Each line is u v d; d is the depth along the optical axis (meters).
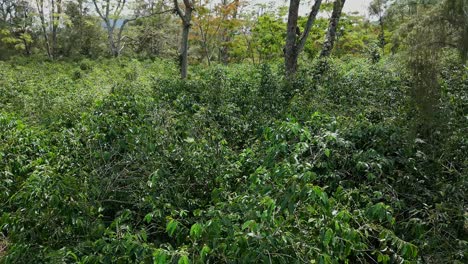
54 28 29.05
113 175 3.72
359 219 2.93
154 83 9.05
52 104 8.53
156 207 3.46
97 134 4.11
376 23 19.88
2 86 10.91
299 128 3.41
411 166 3.93
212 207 3.17
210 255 2.48
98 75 15.98
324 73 7.94
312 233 2.58
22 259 2.85
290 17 9.41
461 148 4.23
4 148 4.76
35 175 3.25
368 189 3.59
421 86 4.79
